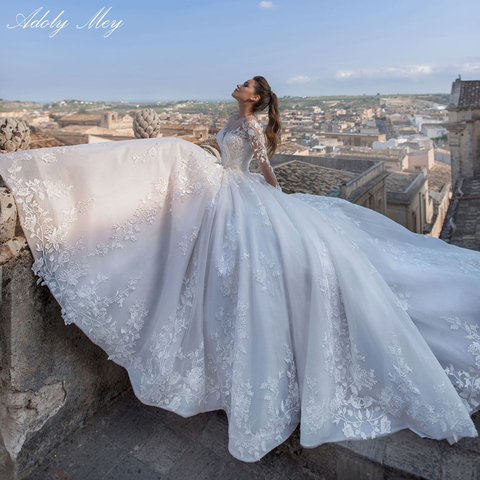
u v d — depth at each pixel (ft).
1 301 4.97
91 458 5.64
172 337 5.59
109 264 5.53
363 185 49.24
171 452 5.71
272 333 5.23
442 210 78.54
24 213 4.96
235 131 7.40
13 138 5.61
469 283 6.37
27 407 5.36
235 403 4.97
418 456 4.95
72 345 5.86
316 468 5.34
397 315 5.61
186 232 5.93
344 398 5.42
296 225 6.10
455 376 5.64
